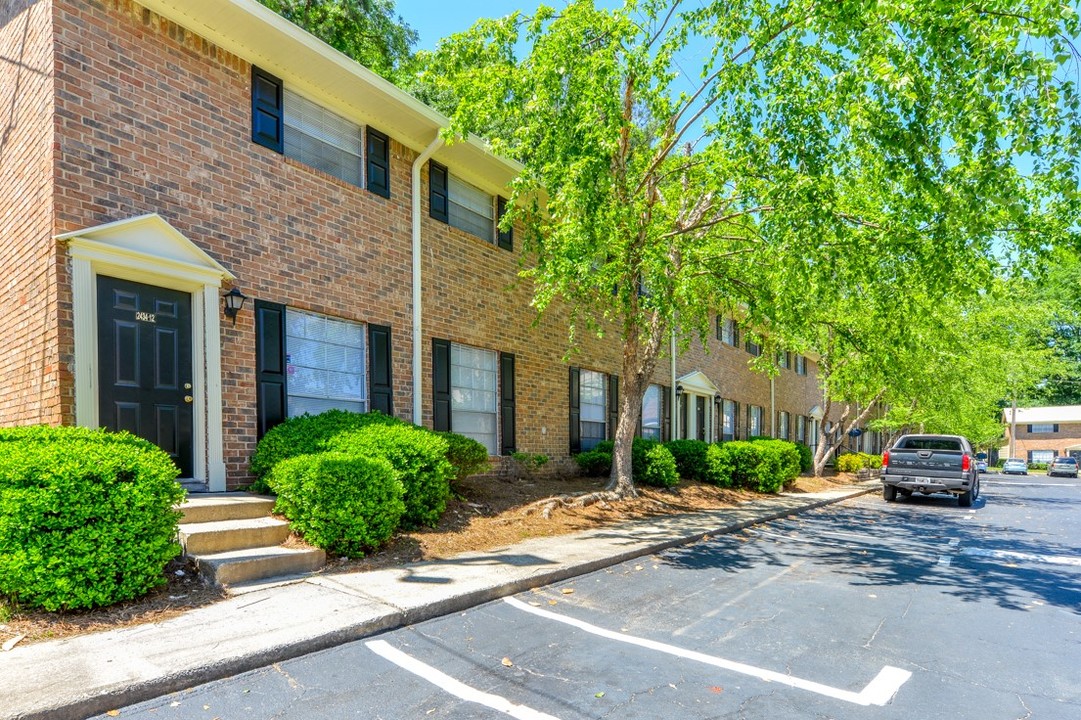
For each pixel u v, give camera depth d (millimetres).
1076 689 3891
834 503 15117
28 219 6539
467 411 10953
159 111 6902
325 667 3877
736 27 7570
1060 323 44094
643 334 10836
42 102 6305
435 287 10312
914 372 14844
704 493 12883
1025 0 5270
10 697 3158
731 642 4598
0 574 4211
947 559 8031
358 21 16938
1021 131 5527
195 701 3395
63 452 4652
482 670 3928
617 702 3537
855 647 4574
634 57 7879
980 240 6973
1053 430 54969
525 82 7902
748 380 23469
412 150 10086
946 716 3469
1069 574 7242
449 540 7176
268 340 7797
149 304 6801
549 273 8742
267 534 6020
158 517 4785
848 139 7086
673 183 11172
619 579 6305
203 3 7031
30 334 6426
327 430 7469
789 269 7645
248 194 7707
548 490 10891
